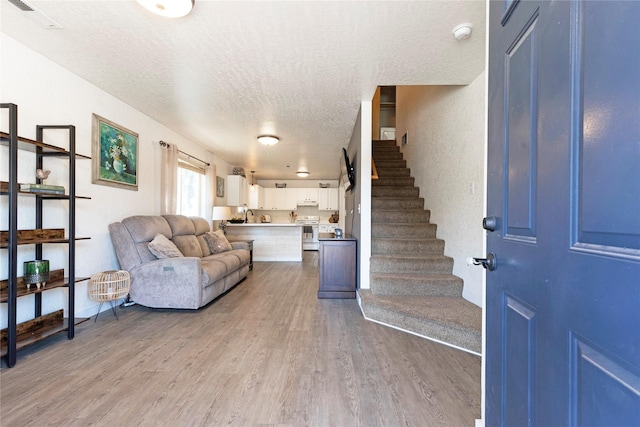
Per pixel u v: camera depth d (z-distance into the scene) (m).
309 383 1.83
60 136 2.60
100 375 1.90
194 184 5.56
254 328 2.74
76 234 2.81
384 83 2.86
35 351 2.24
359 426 1.46
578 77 0.61
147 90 3.07
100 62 2.51
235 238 6.54
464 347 2.30
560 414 0.66
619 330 0.50
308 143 5.30
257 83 2.88
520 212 0.86
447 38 2.11
